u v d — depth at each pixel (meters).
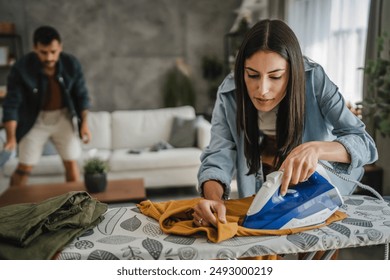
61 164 3.23
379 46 2.36
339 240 0.85
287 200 0.90
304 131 1.15
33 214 0.89
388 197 1.17
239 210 1.00
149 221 0.97
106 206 1.04
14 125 2.69
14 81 2.65
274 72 0.93
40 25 4.28
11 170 3.18
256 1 4.29
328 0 3.22
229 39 4.56
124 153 3.45
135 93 4.58
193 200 1.06
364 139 1.04
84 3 4.33
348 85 3.00
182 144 3.59
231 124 1.18
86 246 0.84
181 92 4.58
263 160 1.23
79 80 2.82
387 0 2.49
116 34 4.44
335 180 1.19
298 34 3.71
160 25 4.50
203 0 4.52
